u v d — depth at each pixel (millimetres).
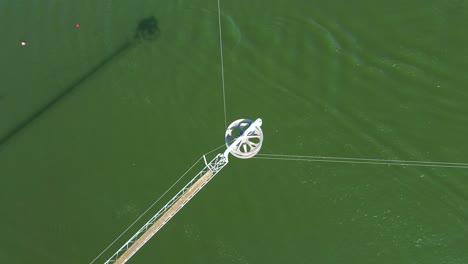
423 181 19672
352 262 19672
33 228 21047
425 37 20578
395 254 19469
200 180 17625
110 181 20969
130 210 20562
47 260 20641
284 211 20234
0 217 21281
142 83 21750
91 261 20328
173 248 20406
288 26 21609
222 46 21734
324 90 20859
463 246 19031
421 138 19969
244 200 20453
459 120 19750
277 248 20031
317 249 19875
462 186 19344
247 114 21094
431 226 19438
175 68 21766
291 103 20984
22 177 21531
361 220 19844
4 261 20859
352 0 21406
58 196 21156
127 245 18047
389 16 21016
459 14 20406
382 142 20188
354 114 20547
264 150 20750
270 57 21391
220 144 20688
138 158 21000
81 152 21406
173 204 17938
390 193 19875
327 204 20094
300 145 20672
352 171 20219
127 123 21406
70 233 20781
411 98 20281
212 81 21500
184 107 21312
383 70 20625
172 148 20922
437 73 20219
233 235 20297
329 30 21281
